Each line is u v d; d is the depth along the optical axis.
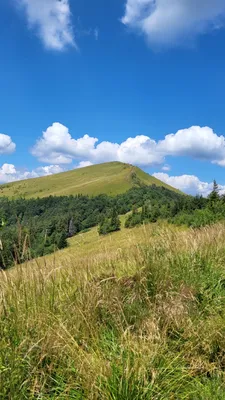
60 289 3.97
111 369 2.60
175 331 3.39
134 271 4.82
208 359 3.13
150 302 3.94
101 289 4.03
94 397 2.44
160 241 5.86
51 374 2.75
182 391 2.69
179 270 4.74
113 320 3.51
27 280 3.58
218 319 3.59
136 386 2.46
